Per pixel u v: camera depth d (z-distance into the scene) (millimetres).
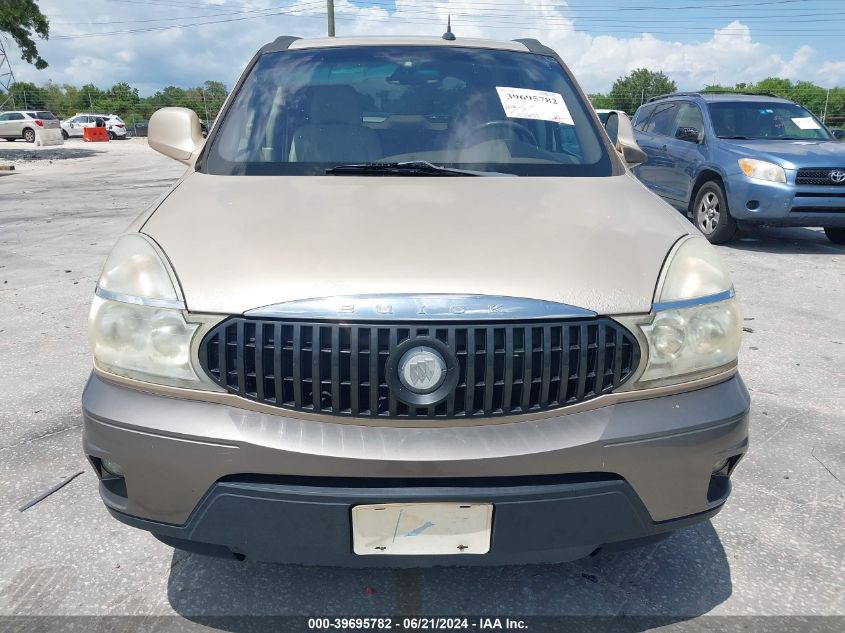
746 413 1933
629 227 2133
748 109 8609
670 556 2428
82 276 6289
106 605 2156
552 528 1757
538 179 2562
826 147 7754
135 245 2004
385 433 1729
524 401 1750
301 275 1800
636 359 1813
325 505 1701
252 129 2840
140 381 1823
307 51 3225
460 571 2330
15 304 5398
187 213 2178
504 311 1731
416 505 1710
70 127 40438
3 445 3156
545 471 1728
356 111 2893
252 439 1708
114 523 2586
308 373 1728
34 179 16812
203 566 2342
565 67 3314
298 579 2279
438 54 3186
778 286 6199
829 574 2340
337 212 2137
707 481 1887
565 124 2943
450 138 2799
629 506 1796
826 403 3719
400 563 1807
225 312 1761
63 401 3635
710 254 2080
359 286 1760
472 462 1694
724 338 1933
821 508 2732
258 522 1744
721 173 7883
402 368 1698
